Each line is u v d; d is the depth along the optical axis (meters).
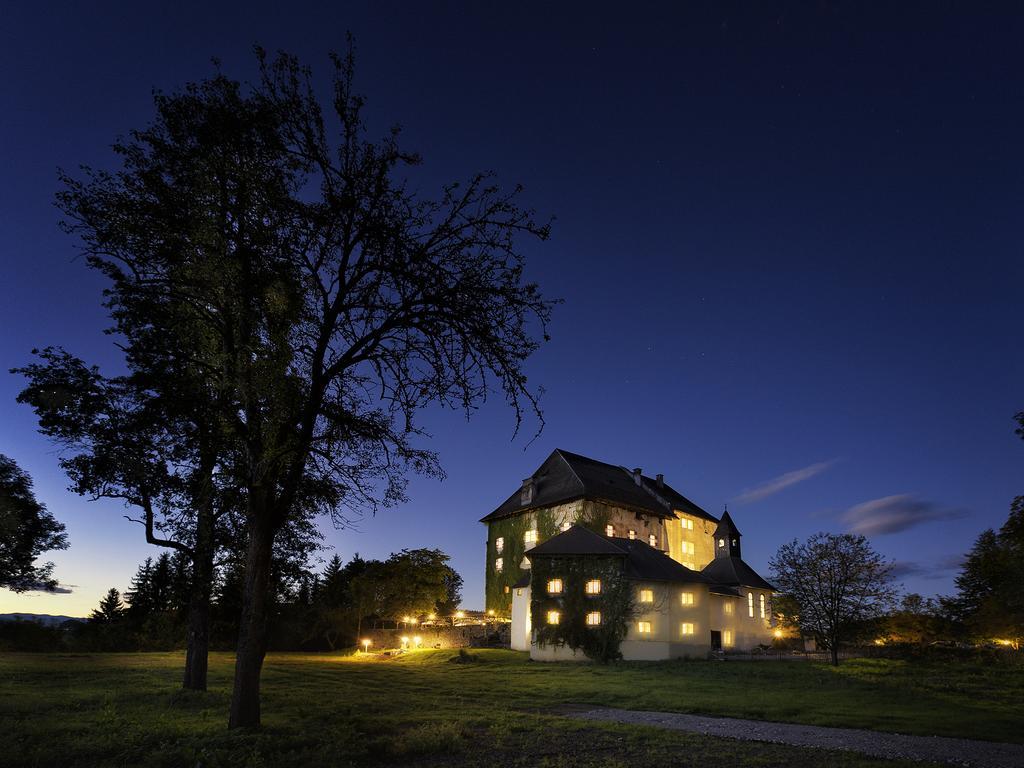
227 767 11.12
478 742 14.16
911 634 51.44
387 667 38.56
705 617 45.59
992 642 49.69
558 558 45.50
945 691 26.16
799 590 40.03
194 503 18.97
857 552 39.88
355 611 58.97
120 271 16.52
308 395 14.91
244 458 16.70
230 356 14.77
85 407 17.47
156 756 11.57
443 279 14.88
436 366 14.89
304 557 20.92
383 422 14.98
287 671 33.06
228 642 52.09
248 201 14.57
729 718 19.20
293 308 14.34
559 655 43.22
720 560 58.78
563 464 63.22
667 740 14.55
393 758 12.33
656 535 63.28
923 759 12.64
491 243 15.16
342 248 15.05
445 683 29.39
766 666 38.34
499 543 63.75
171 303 16.34
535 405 14.71
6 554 40.56
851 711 20.11
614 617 42.94
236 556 20.83
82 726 14.31
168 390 15.42
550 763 11.89
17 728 13.91
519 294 15.04
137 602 53.44
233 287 14.92
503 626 53.41
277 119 14.69
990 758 12.95
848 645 47.00
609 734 15.36
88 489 18.69
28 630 50.88
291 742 12.92
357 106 14.92
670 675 33.56
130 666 31.58
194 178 14.89
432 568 59.34
